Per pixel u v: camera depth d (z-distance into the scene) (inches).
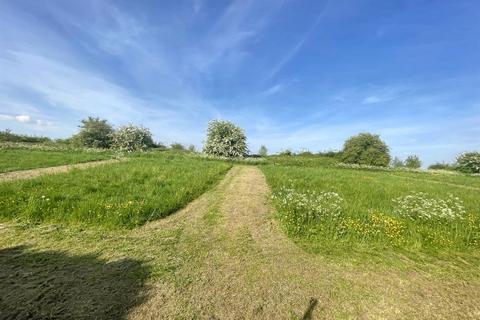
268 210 335.3
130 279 161.2
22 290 143.4
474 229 286.5
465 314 149.2
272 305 145.8
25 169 535.2
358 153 1701.5
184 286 158.1
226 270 181.0
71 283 152.9
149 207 284.7
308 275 180.9
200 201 364.8
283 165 1214.3
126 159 850.1
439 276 190.7
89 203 275.3
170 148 1940.2
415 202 378.6
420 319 142.8
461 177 1089.4
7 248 192.4
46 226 234.7
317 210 297.9
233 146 1467.8
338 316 140.6
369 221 286.2
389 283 177.2
